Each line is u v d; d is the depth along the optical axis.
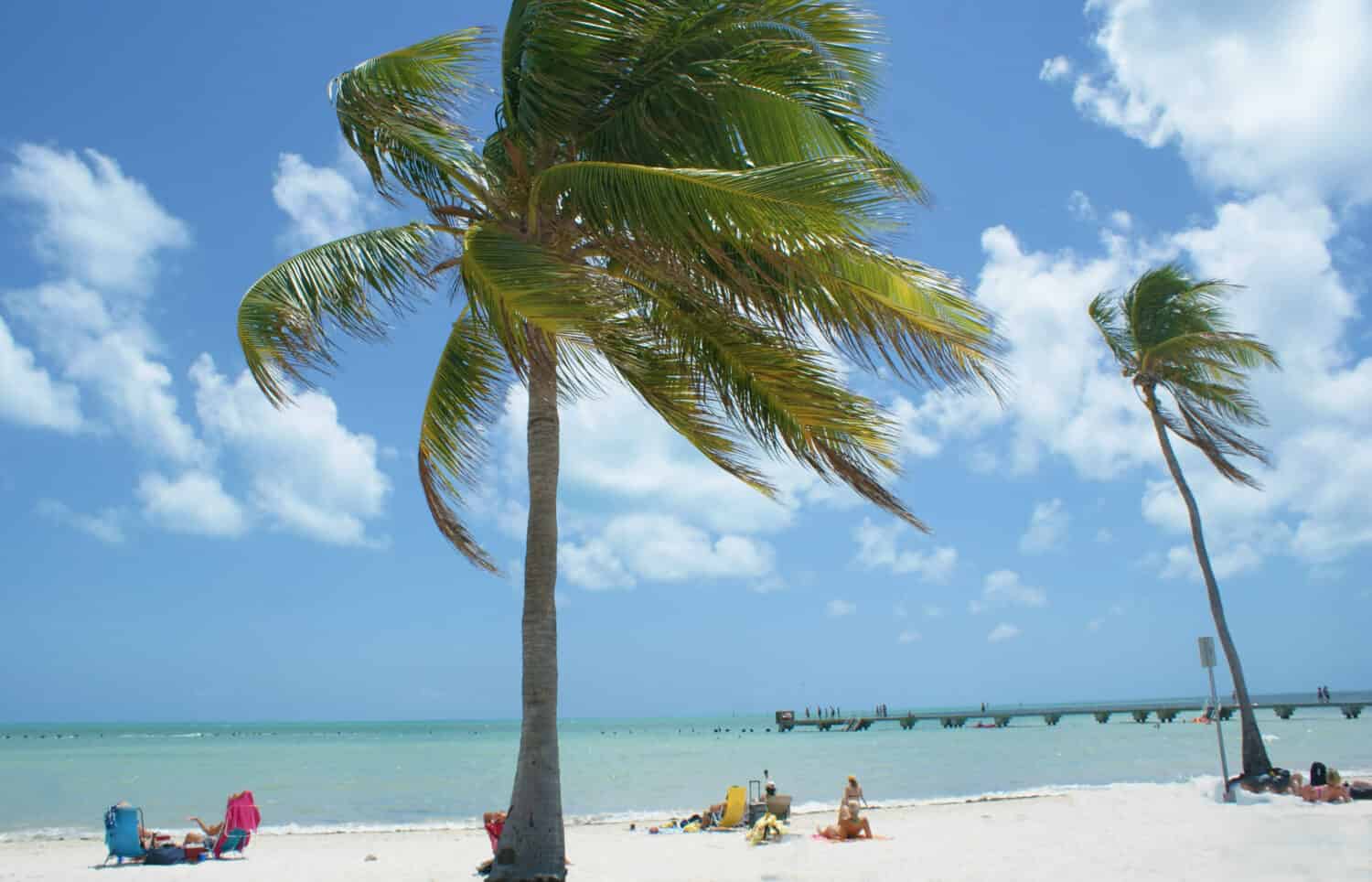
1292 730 55.06
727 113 7.74
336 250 8.62
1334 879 8.68
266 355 8.68
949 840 13.48
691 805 24.31
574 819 20.23
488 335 9.77
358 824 20.53
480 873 11.52
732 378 8.94
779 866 11.26
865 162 6.67
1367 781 15.56
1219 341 17.38
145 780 35.91
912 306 7.05
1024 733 71.06
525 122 8.21
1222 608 17.70
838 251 6.61
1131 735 60.31
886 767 36.88
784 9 7.88
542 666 8.06
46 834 18.97
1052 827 14.34
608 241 7.48
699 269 7.20
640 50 7.86
